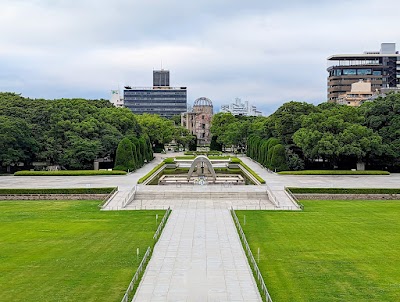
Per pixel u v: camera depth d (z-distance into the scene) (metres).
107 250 39.16
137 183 77.75
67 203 63.84
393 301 28.20
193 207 60.03
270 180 82.19
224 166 120.44
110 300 28.28
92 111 121.12
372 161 100.12
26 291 29.81
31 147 100.88
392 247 40.06
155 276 32.34
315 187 68.56
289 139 106.69
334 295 29.11
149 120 175.25
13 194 67.38
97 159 111.44
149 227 47.88
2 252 38.72
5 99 114.62
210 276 32.41
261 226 48.34
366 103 108.50
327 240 42.50
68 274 33.03
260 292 29.47
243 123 163.25
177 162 128.50
